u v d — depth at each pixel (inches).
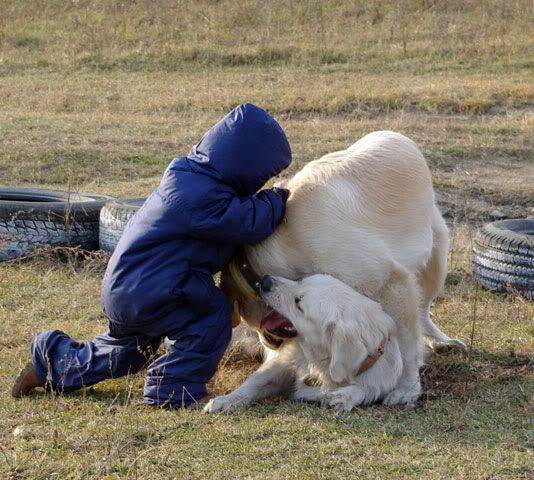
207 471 208.7
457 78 826.2
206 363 253.8
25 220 408.5
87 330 317.4
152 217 245.4
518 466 209.0
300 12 1024.2
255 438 228.4
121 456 217.3
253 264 263.1
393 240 260.5
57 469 209.5
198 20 1021.2
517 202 532.7
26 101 778.2
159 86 824.3
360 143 276.5
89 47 948.6
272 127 248.1
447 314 335.3
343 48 924.6
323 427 234.8
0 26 1009.5
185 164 248.7
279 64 896.9
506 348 300.8
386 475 205.9
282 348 267.6
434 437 228.7
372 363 254.8
